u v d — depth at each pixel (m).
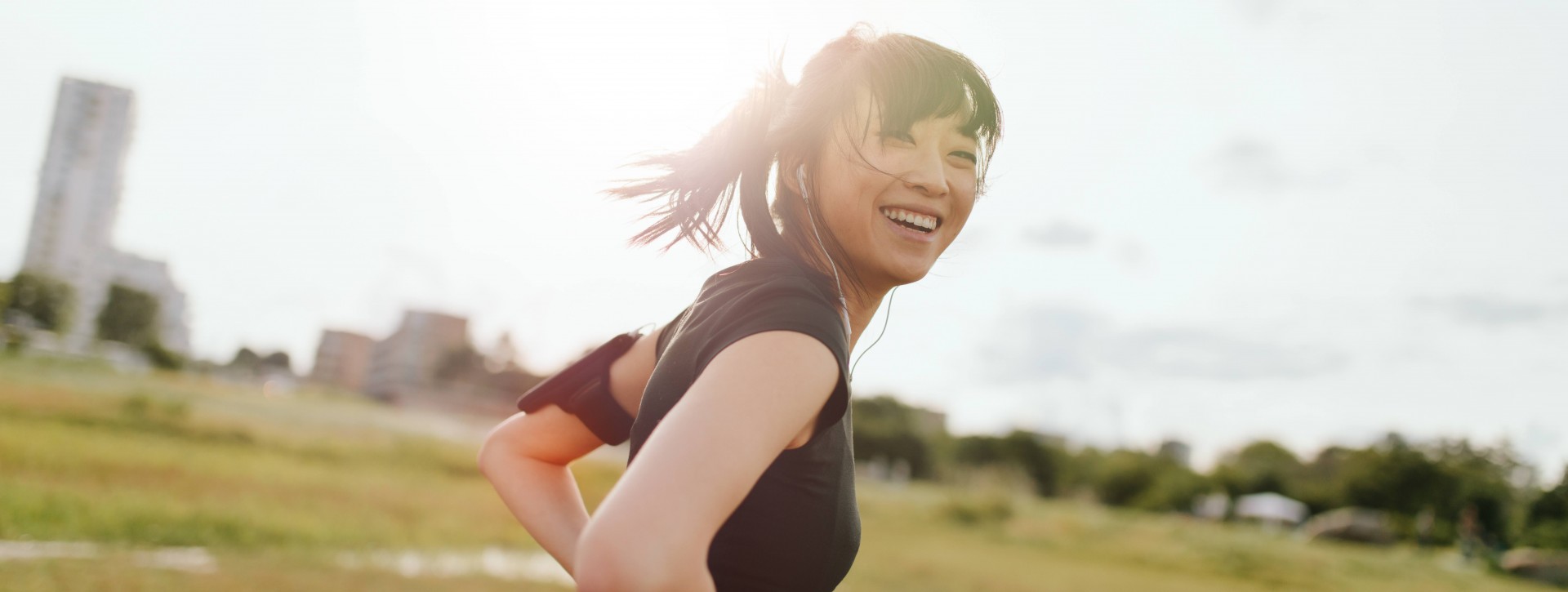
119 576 5.54
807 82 0.96
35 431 11.95
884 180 0.90
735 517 0.81
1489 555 25.70
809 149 0.94
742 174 0.96
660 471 0.61
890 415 65.00
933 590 10.27
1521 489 41.78
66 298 43.16
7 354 22.84
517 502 1.12
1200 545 21.38
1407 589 18.23
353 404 30.69
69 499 7.74
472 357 57.59
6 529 6.54
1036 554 17.27
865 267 0.93
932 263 0.94
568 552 1.07
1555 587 22.03
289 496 10.55
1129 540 21.42
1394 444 49.34
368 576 6.70
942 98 0.91
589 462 18.08
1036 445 62.03
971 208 0.96
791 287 0.75
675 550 0.58
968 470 29.70
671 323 1.10
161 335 60.09
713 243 1.02
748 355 0.69
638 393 1.13
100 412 14.84
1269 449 61.56
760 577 0.80
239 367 73.75
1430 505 44.94
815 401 0.69
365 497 11.62
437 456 16.70
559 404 1.15
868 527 19.38
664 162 1.04
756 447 0.64
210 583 5.70
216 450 13.68
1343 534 28.47
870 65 0.93
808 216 0.95
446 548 8.82
